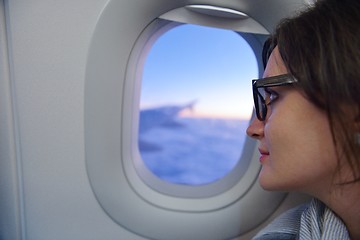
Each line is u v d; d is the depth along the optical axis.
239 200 1.12
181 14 0.92
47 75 0.86
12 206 0.94
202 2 0.87
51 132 0.91
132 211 1.05
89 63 0.86
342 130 0.41
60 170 0.95
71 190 0.98
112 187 1.01
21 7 0.80
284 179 0.49
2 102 0.86
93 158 0.95
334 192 0.49
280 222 0.73
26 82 0.86
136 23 0.88
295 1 0.82
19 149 0.91
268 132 0.50
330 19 0.42
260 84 0.50
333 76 0.40
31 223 0.98
